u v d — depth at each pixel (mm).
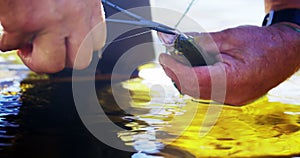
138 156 762
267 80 827
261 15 1519
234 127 854
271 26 870
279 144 801
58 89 985
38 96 958
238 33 822
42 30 752
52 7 741
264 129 848
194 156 766
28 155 761
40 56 767
